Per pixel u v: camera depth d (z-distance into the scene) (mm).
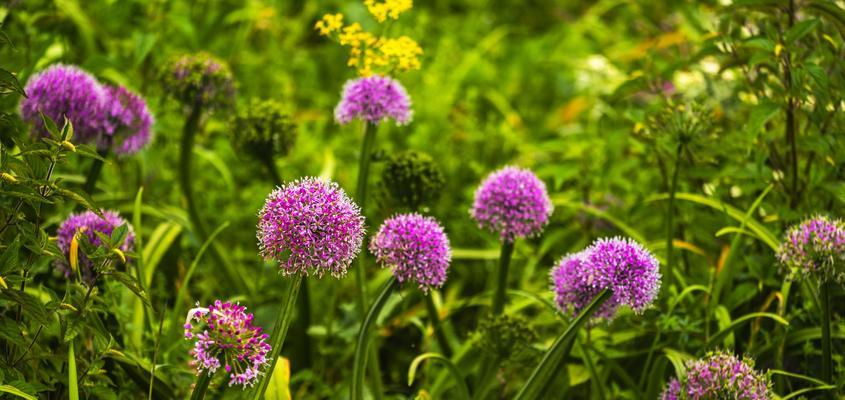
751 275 1479
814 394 1418
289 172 1748
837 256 1312
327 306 1611
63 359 1269
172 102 1527
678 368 1333
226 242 1688
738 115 1596
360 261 1432
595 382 1388
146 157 1649
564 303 1313
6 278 1225
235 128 1501
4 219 1288
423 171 1439
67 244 1336
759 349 1438
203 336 1169
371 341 1417
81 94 1396
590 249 1276
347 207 1197
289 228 1187
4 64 1481
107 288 1355
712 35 1507
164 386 1355
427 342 1555
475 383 1437
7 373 1245
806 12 1442
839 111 1436
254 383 1220
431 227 1277
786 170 1485
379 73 1437
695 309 1456
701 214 1515
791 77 1430
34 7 1641
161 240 1522
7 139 1450
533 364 1426
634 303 1260
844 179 1479
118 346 1324
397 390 1541
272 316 1543
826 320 1339
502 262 1404
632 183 1672
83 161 1617
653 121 1483
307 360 1537
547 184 1716
